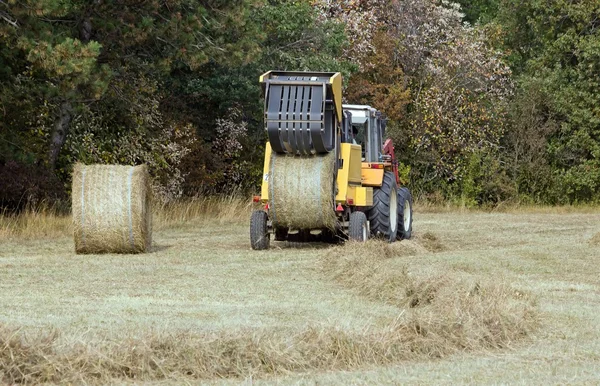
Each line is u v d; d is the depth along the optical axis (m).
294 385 12.93
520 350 15.75
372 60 63.84
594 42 67.69
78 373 13.16
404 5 67.38
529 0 72.94
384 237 33.94
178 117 54.00
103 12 43.78
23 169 42.25
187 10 45.94
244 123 55.59
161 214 43.03
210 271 25.22
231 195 51.66
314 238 34.53
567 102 67.94
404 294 20.05
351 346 14.70
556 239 36.12
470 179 65.25
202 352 13.87
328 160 30.53
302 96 30.38
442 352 15.37
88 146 47.38
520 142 68.19
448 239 36.47
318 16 56.72
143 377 13.41
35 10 36.78
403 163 65.44
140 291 21.59
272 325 16.83
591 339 16.69
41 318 17.53
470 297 18.98
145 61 49.53
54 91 40.25
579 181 67.25
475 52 66.81
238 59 45.56
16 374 13.11
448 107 65.69
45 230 36.06
